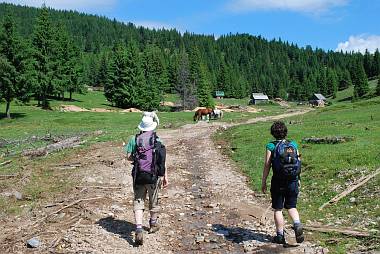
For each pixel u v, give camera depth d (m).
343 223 9.38
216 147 26.75
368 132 25.64
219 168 18.38
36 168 17.12
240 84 179.00
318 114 56.84
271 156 7.86
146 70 115.75
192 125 49.12
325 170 14.93
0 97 56.78
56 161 19.28
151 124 8.50
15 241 8.31
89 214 10.08
